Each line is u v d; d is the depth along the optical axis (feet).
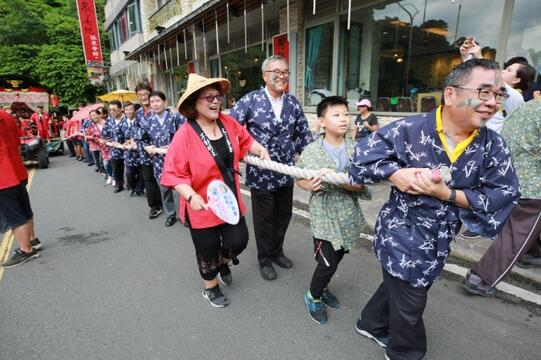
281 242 10.25
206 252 7.92
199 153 7.20
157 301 8.75
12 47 70.95
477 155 4.63
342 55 21.54
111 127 20.76
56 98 43.75
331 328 7.50
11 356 6.93
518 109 8.40
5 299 9.07
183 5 37.04
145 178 15.08
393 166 4.89
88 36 60.49
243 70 33.01
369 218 13.33
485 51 15.02
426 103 17.52
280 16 24.67
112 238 13.26
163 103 13.50
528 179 7.80
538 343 6.87
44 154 31.12
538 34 13.29
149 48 38.09
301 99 24.95
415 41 17.63
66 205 18.26
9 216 10.85
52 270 10.69
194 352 6.90
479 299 8.37
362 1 19.62
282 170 7.37
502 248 8.05
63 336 7.50
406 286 5.44
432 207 4.97
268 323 7.73
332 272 7.32
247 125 9.46
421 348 5.91
